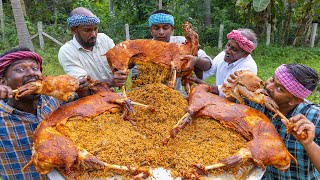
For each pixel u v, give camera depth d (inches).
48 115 108.5
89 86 118.6
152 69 129.7
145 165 97.7
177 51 129.5
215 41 553.9
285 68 100.5
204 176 95.3
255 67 150.2
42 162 93.8
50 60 436.8
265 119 107.8
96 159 94.1
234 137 105.2
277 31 597.0
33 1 655.1
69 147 95.5
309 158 102.3
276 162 97.4
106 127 108.0
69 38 550.3
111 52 128.6
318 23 643.5
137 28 518.3
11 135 112.6
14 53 104.7
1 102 113.0
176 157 99.6
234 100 121.6
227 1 595.5
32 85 101.4
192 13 557.3
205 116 110.7
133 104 114.6
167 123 113.6
